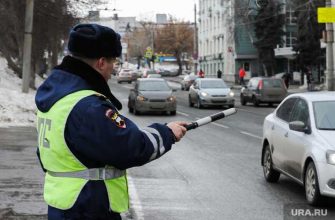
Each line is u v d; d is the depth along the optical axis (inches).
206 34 3503.9
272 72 2576.3
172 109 1026.1
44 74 2060.8
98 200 109.0
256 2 2047.2
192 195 347.6
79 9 1332.4
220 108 1200.2
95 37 113.3
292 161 344.8
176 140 121.0
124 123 110.0
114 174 111.6
